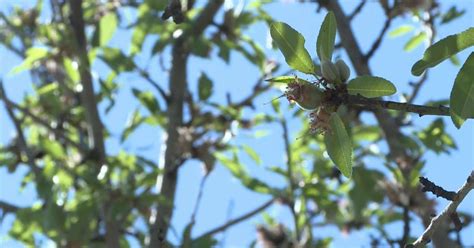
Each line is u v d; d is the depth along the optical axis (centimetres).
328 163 849
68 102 913
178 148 821
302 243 811
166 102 848
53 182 780
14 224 776
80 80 837
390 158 795
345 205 835
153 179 776
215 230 772
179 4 404
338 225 830
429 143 780
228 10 886
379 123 763
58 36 850
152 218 752
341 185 833
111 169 778
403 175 739
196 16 912
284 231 847
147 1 867
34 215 770
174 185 787
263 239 848
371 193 756
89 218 746
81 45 843
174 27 869
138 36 871
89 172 770
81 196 763
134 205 755
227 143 852
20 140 806
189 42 870
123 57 848
